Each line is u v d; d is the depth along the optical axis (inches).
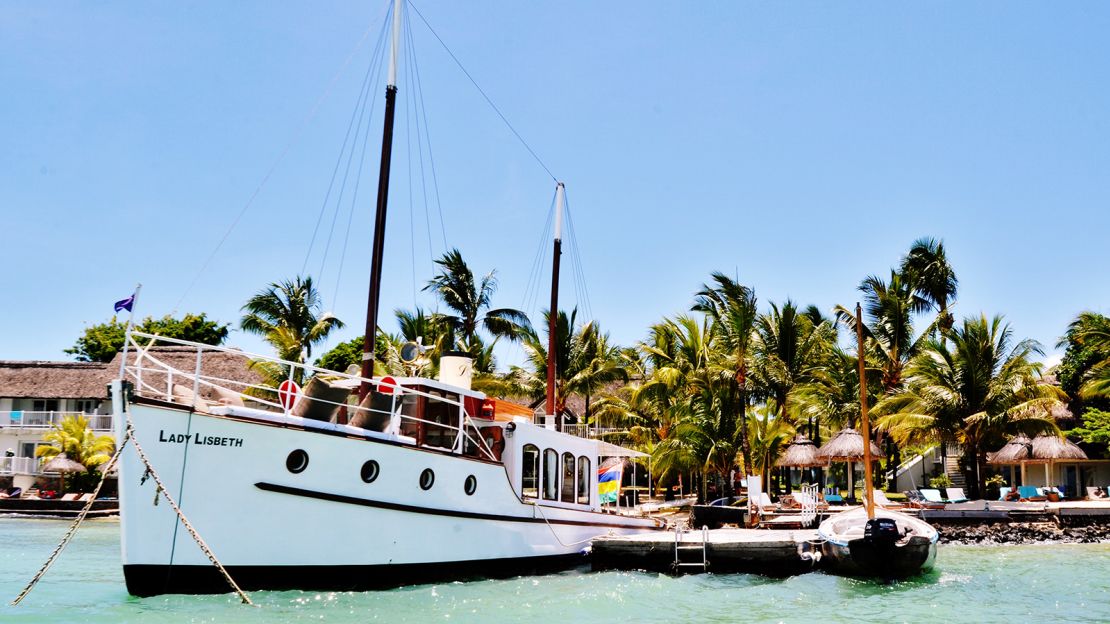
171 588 560.1
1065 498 1627.7
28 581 733.3
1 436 1924.2
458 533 695.1
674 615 622.2
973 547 1158.3
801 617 624.7
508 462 772.0
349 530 620.7
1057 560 992.2
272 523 587.5
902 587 767.1
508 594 674.8
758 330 1600.6
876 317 1791.3
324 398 617.9
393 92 857.5
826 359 1712.6
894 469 1843.0
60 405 2020.2
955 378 1440.7
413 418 688.4
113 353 2591.0
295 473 595.8
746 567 787.4
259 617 546.3
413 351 775.1
